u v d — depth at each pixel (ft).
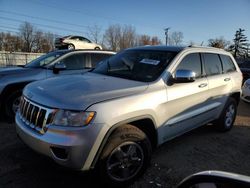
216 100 16.06
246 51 234.38
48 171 11.32
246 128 19.57
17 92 18.79
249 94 27.02
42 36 227.81
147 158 10.85
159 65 12.67
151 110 10.81
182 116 12.94
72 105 9.07
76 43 80.64
